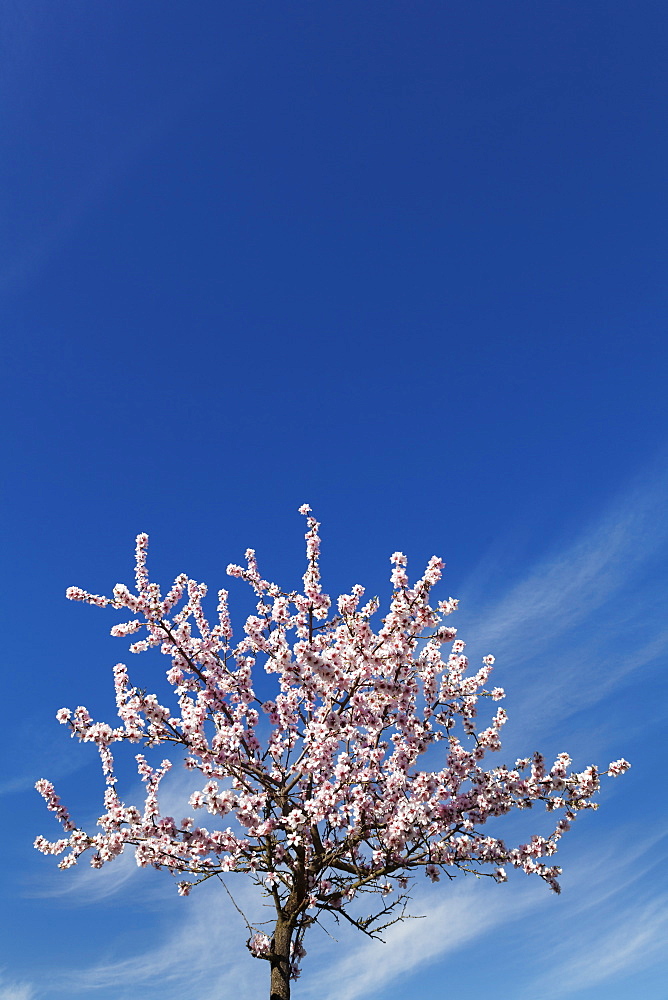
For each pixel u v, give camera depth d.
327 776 8.15
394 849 7.83
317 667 7.24
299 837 7.46
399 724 7.88
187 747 8.30
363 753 8.50
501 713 9.24
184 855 8.21
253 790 8.36
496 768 9.09
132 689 8.55
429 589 7.50
